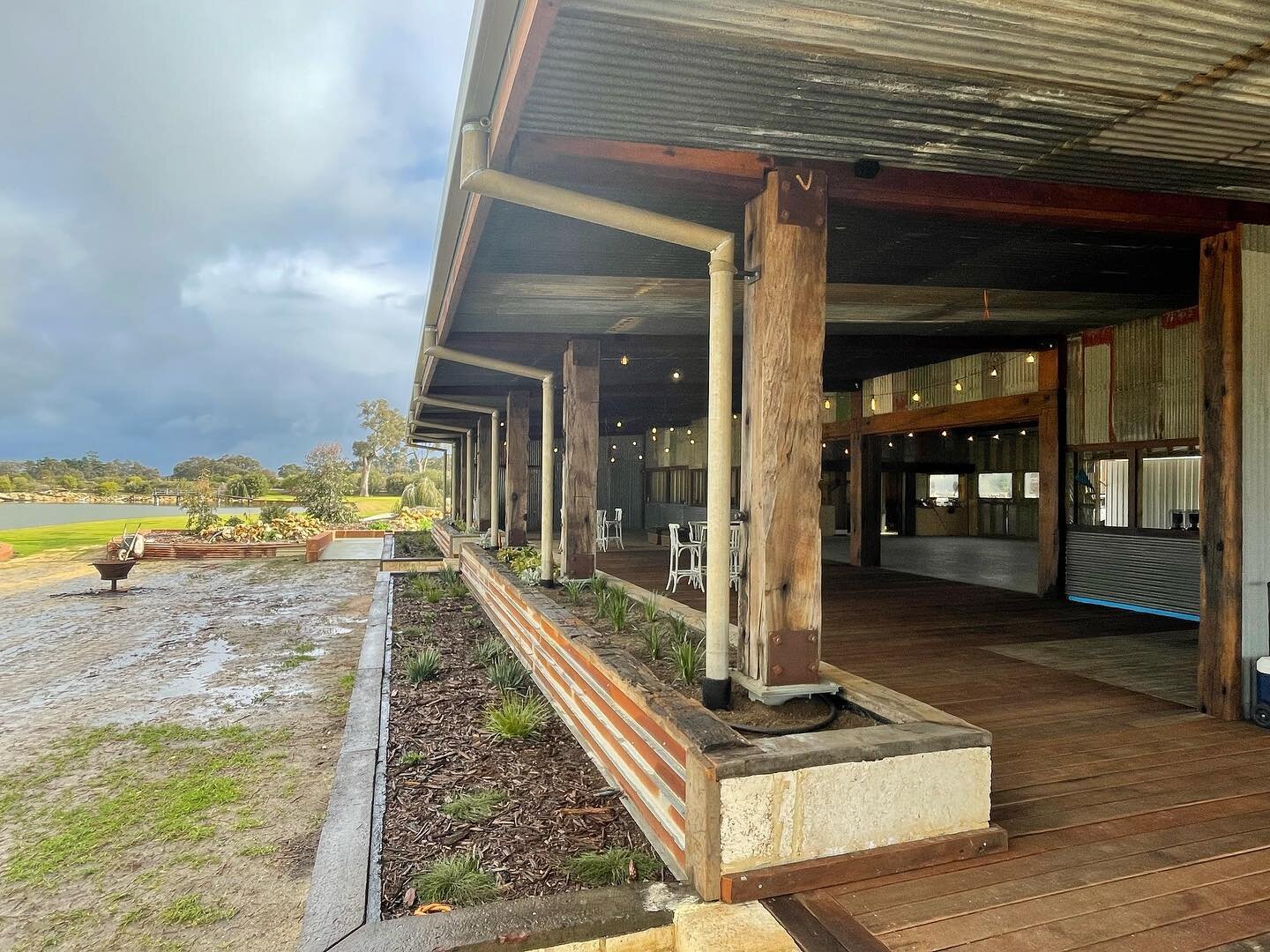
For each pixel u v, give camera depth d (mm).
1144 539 6105
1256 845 2271
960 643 5082
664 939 1971
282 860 2781
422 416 13164
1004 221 3277
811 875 2049
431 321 5312
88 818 3156
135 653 6621
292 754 3982
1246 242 3479
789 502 2857
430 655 5285
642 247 3816
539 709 4223
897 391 9172
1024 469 15039
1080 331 6660
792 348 2838
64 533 22672
